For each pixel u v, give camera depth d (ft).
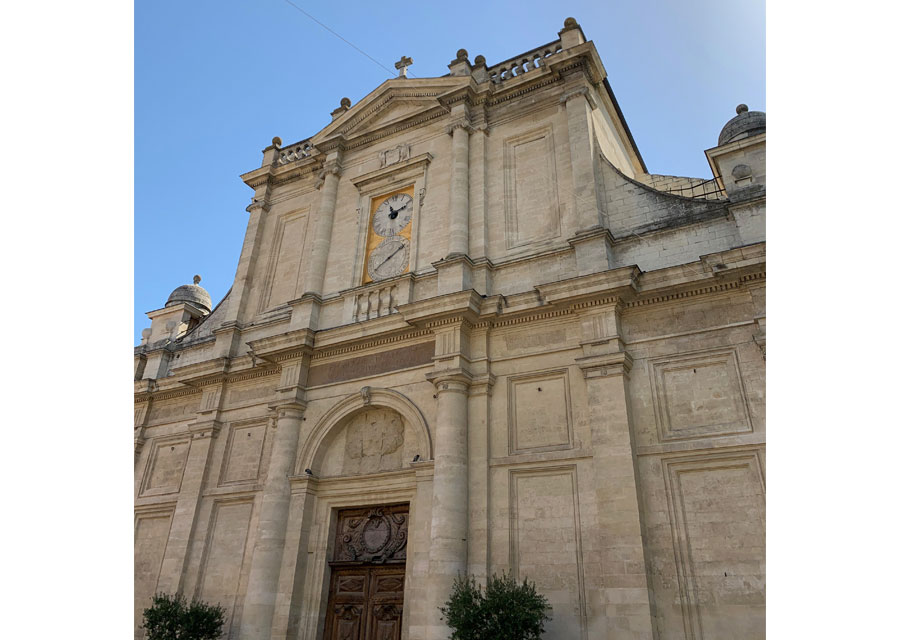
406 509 56.49
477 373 55.62
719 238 51.62
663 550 42.96
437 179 70.03
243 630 54.65
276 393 67.41
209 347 79.36
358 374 63.10
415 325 58.95
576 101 64.08
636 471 45.42
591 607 43.37
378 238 71.82
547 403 52.11
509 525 48.78
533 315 55.36
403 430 59.36
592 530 45.65
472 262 61.16
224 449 69.51
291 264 78.84
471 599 43.16
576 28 69.10
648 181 77.61
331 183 78.18
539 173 64.39
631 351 50.55
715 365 47.14
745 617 39.34
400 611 52.54
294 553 57.00
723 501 42.75
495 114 70.74
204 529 65.21
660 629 40.93
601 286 51.01
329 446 62.69
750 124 60.34
